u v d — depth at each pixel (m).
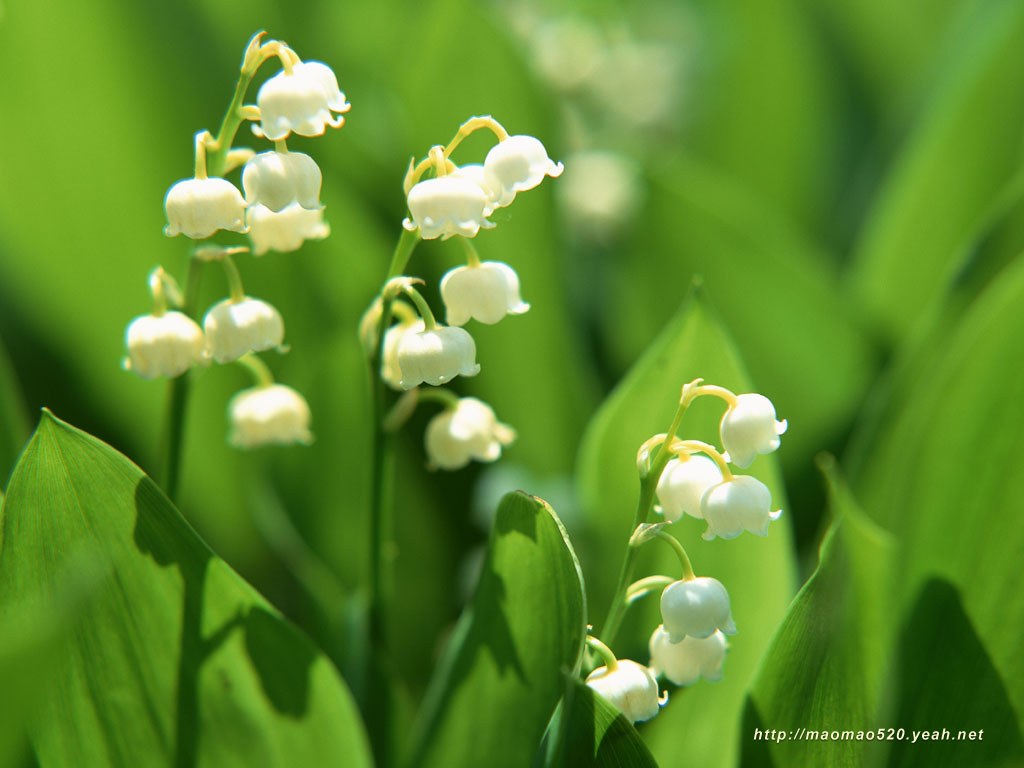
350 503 0.41
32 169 0.42
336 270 0.42
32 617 0.33
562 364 0.42
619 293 0.47
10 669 0.30
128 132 0.43
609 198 0.60
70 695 0.34
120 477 0.33
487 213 0.33
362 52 0.55
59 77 0.42
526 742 0.35
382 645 0.36
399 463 0.42
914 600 0.37
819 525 0.42
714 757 0.36
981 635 0.36
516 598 0.34
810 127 0.56
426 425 0.42
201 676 0.34
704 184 0.50
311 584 0.39
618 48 0.74
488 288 0.33
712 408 0.36
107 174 0.42
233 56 0.45
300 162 0.33
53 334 0.43
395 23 0.56
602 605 0.37
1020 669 0.36
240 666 0.34
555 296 0.42
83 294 0.43
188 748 0.34
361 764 0.35
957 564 0.36
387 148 0.48
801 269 0.42
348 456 0.40
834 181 0.58
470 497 0.42
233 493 0.44
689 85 0.71
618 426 0.37
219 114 0.43
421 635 0.42
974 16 0.52
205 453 0.43
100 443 0.33
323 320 0.42
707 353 0.36
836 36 0.60
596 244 0.58
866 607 0.35
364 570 0.37
